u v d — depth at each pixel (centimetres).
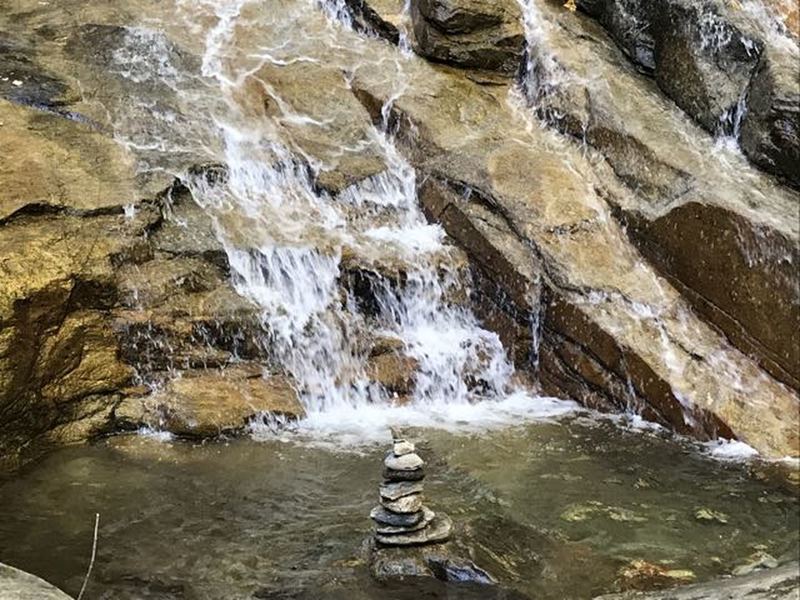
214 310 580
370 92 729
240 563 452
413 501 456
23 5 743
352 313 624
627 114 706
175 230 605
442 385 618
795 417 595
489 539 473
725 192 639
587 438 581
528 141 712
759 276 611
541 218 657
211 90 705
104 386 553
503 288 643
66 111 649
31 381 527
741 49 699
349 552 460
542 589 446
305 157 683
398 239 660
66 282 539
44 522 476
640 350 607
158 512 487
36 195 574
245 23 772
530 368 640
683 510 517
